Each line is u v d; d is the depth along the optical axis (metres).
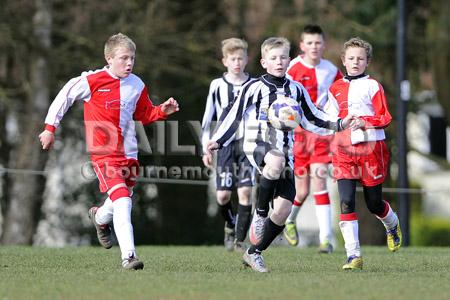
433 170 93.44
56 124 27.80
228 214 37.94
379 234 69.62
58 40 66.12
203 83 66.81
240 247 36.31
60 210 68.69
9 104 62.91
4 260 29.95
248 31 69.38
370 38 65.19
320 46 38.06
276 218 26.39
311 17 66.88
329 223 37.28
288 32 66.75
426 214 86.12
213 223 71.00
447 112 72.50
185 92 67.81
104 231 29.56
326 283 23.41
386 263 30.16
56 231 68.69
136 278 24.14
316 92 38.41
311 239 71.44
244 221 36.25
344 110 29.42
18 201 64.88
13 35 61.72
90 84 27.83
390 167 67.56
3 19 62.03
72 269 26.80
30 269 26.75
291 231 38.91
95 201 69.31
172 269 27.22
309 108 27.61
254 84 27.08
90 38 63.28
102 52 63.53
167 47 66.06
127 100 28.06
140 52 63.31
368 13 66.56
